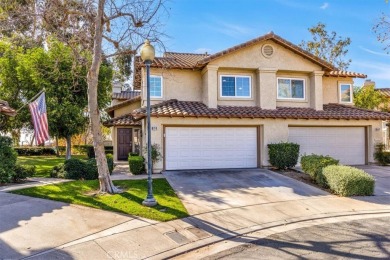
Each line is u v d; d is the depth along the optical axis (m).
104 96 22.61
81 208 9.12
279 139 17.83
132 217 8.58
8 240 6.80
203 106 17.97
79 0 11.80
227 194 11.46
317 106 19.19
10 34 20.88
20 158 27.19
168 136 16.91
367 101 30.33
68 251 6.45
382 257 6.29
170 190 11.79
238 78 18.78
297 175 15.12
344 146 19.25
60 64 19.45
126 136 25.78
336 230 8.09
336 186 11.70
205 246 7.12
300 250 6.75
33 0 12.12
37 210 8.83
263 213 9.45
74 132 20.92
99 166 10.98
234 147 17.67
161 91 18.58
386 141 28.22
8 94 21.30
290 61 19.00
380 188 12.79
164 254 6.59
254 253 6.65
